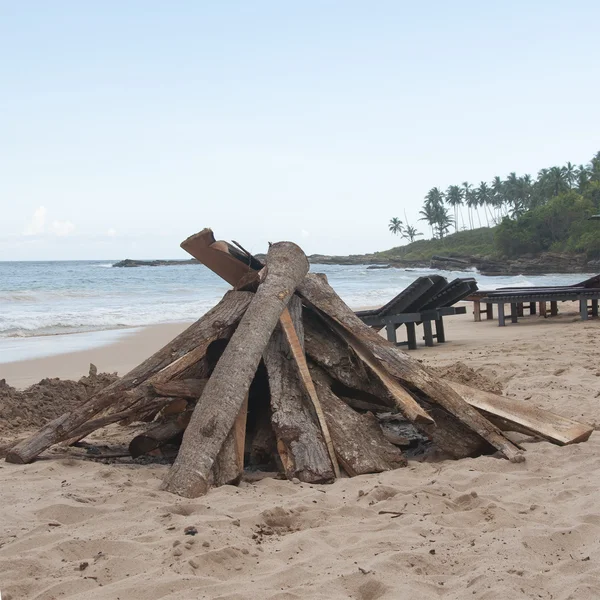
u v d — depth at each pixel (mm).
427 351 13875
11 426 7379
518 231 111250
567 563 3475
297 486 4977
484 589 3180
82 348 15961
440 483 4926
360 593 3240
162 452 6305
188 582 3268
